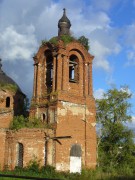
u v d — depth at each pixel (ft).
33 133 124.26
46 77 141.59
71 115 131.44
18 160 124.47
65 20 144.46
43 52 143.02
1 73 159.12
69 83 135.54
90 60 143.33
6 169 123.65
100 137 177.58
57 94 129.90
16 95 158.30
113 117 180.45
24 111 163.73
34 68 144.56
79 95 136.98
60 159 123.85
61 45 135.03
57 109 128.16
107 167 147.95
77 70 140.56
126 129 175.73
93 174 103.86
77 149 129.80
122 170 144.36
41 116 134.82
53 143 124.57
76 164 127.85
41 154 122.52
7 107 155.02
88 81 141.18
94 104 139.74
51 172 116.37
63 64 134.92
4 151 127.44
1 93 153.07
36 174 114.42
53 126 126.93
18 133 125.90
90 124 136.26
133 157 170.71
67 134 128.26
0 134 128.16
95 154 134.62
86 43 145.18
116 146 173.88
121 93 182.60
